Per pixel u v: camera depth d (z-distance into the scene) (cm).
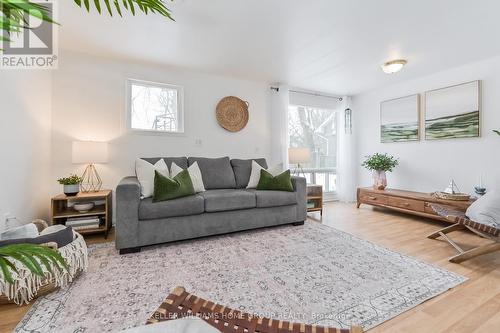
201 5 200
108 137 304
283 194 296
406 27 234
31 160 233
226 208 259
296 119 461
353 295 153
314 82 405
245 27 234
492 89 301
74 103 288
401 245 241
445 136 345
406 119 394
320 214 360
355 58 307
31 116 233
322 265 195
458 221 211
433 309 140
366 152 463
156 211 226
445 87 346
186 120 349
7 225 191
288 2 197
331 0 195
